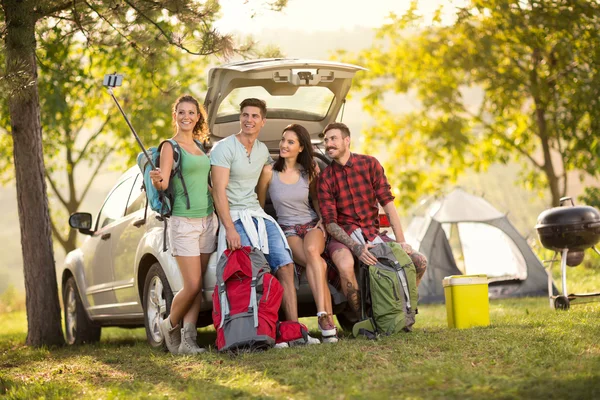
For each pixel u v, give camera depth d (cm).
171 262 584
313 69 650
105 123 1873
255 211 590
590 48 1638
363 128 2380
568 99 1705
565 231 725
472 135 2156
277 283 555
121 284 692
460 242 1195
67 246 2053
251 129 584
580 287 1040
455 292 618
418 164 2306
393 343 531
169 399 426
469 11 1688
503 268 1156
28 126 781
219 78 643
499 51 1830
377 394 388
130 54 1359
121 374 523
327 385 422
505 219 1166
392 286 580
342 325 718
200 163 570
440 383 404
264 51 784
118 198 742
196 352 565
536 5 1597
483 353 480
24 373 577
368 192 627
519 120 2067
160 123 1823
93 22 790
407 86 2166
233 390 424
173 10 735
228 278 546
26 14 669
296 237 609
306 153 616
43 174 793
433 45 2025
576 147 1719
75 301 803
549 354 462
